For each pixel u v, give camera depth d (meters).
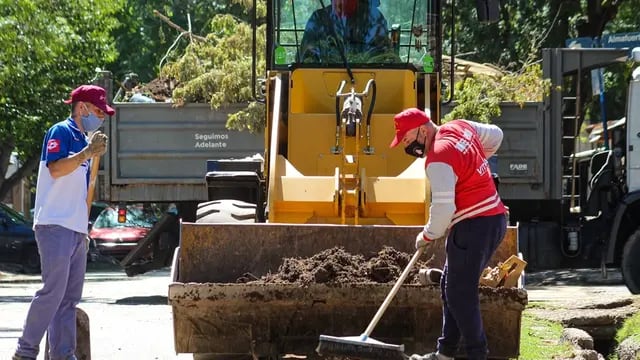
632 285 20.66
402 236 11.78
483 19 13.90
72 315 10.90
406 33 14.91
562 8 35.25
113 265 43.00
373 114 13.96
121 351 13.84
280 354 11.34
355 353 9.92
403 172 13.55
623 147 22.39
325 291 10.96
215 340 11.36
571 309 16.73
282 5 14.92
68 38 36.38
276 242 11.77
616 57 24.44
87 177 10.91
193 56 26.22
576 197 25.34
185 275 11.68
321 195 13.05
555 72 24.41
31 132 38.38
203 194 24.14
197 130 24.12
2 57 33.69
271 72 14.73
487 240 10.31
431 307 11.09
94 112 10.94
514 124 24.30
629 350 14.19
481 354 10.35
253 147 24.19
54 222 10.53
